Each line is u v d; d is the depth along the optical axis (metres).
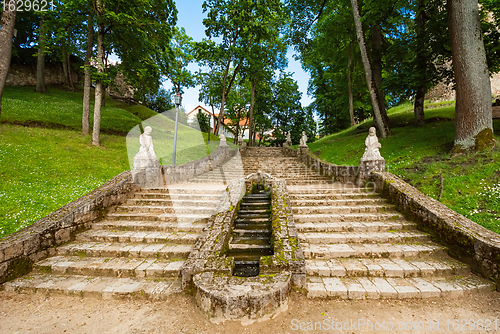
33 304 3.34
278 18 19.38
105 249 4.54
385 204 6.45
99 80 11.80
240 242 4.76
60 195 6.62
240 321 2.79
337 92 25.28
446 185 6.30
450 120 14.26
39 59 21.00
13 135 9.84
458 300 3.34
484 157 6.95
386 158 9.95
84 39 16.78
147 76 14.43
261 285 3.03
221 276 3.26
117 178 6.97
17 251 3.92
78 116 15.88
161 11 13.38
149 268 3.96
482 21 11.16
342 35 17.80
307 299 3.37
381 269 3.87
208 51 18.19
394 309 3.18
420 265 4.00
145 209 6.19
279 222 4.77
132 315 3.09
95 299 3.45
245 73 19.45
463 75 7.80
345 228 5.30
